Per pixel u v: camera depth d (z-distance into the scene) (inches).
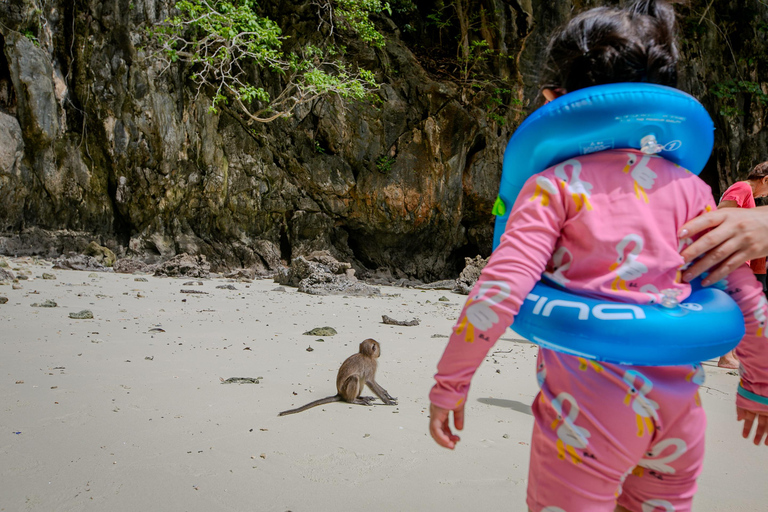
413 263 782.5
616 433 58.9
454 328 61.4
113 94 610.2
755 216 62.1
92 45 601.3
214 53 633.0
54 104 582.6
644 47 63.1
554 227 60.7
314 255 617.6
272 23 631.2
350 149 734.5
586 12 68.9
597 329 56.0
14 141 560.1
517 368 229.1
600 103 58.4
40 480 108.8
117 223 644.7
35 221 589.3
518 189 67.8
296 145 718.5
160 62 625.6
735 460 132.6
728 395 195.8
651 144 60.6
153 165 631.8
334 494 107.8
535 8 779.4
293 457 125.4
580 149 61.9
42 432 132.3
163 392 169.2
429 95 751.1
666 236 60.2
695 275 62.2
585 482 59.9
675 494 64.1
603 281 59.3
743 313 66.8
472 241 808.9
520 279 58.5
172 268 573.9
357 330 307.3
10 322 258.8
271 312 358.3
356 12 674.8
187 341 247.8
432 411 62.7
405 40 824.9
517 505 105.2
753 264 195.9
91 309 315.9
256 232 708.0
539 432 64.3
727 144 813.9
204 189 666.8
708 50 816.3
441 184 755.4
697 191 63.9
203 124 662.5
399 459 126.6
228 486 109.5
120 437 132.0
